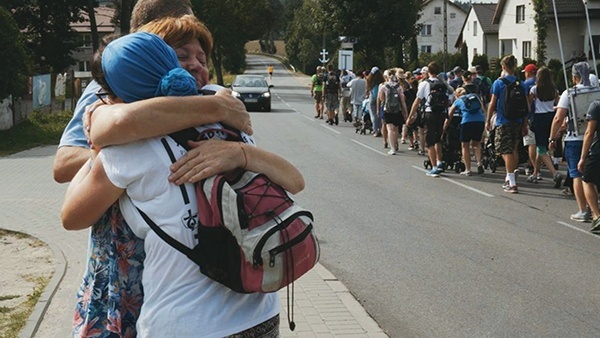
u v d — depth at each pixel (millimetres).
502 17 66250
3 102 22422
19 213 10078
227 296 2268
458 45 87188
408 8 49594
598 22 54531
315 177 13906
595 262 7895
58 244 8156
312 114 32625
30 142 19938
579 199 10086
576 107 9953
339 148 18875
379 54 51094
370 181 13492
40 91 27062
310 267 2230
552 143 10656
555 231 9445
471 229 9523
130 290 2436
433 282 7105
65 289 6461
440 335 5684
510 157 12383
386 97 17344
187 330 2209
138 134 2219
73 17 49406
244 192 2191
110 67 2318
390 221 9984
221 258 2213
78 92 30359
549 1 54844
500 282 7121
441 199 11734
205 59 2711
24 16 48438
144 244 2377
